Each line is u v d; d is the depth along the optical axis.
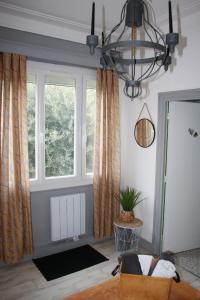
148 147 3.36
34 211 3.19
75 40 3.14
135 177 3.60
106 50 1.39
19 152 2.86
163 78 3.09
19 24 2.77
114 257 3.26
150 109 3.30
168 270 1.60
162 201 3.20
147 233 3.46
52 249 3.31
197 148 3.32
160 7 2.47
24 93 2.85
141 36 3.05
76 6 2.53
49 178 3.30
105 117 3.43
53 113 3.30
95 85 3.55
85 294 1.44
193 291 1.49
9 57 2.73
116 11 2.61
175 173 3.20
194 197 3.38
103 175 3.47
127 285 1.40
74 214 3.36
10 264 3.03
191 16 2.63
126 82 1.58
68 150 3.45
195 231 3.45
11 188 2.85
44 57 2.96
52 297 2.50
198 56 2.67
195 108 3.23
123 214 3.29
